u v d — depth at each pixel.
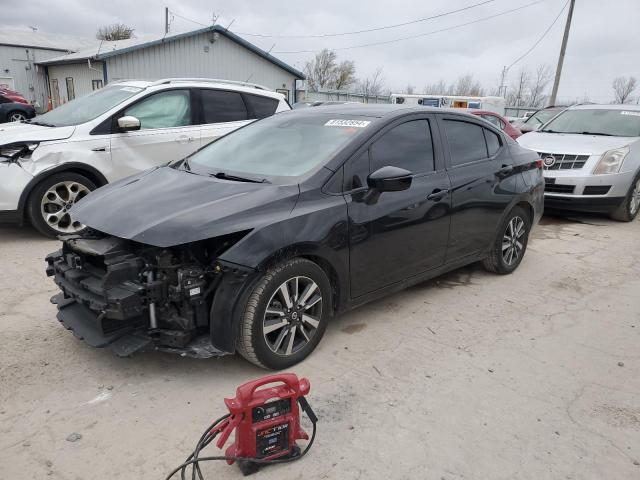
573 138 8.31
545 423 2.91
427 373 3.39
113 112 6.29
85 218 3.33
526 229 5.44
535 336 4.00
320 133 3.93
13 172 5.56
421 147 4.18
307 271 3.29
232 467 2.49
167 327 3.10
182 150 6.82
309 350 3.47
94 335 3.10
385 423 2.85
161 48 23.31
